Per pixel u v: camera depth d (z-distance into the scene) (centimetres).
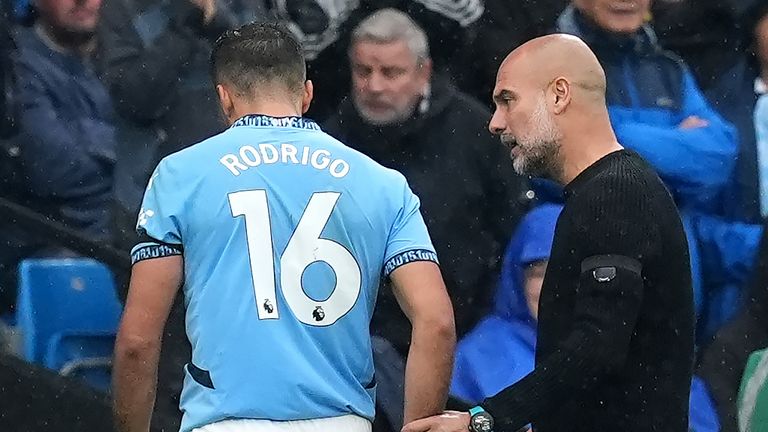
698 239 1959
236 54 1306
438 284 1275
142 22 1958
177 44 1948
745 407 1650
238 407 1220
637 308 1239
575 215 1273
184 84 1948
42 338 1903
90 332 1920
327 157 1277
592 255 1254
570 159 1314
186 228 1252
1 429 1770
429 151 1903
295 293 1241
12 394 1773
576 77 1312
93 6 1947
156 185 1266
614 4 1944
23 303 1900
